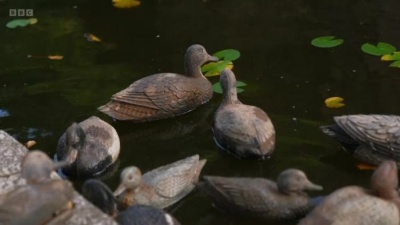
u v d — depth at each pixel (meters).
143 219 7.47
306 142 9.53
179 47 11.89
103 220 6.75
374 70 10.97
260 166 9.20
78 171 9.07
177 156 9.52
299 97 10.46
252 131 9.26
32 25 12.71
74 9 13.23
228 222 8.20
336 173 8.98
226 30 12.31
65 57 11.72
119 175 9.14
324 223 7.29
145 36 12.24
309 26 12.25
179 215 8.32
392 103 10.21
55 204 6.48
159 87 10.36
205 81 10.80
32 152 6.77
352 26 12.15
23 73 11.30
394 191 7.71
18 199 6.37
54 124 10.05
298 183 8.11
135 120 10.27
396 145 8.98
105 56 11.73
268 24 12.42
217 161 9.34
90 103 10.52
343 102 10.28
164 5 13.21
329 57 11.38
